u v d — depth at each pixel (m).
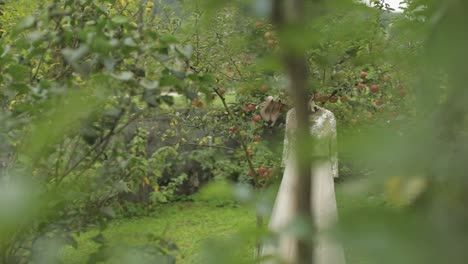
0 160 1.86
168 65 1.99
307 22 0.45
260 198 0.76
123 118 2.04
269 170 3.96
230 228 6.07
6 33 2.86
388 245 0.38
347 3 0.51
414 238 0.39
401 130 0.56
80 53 1.68
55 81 2.02
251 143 4.47
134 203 6.93
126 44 1.77
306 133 0.48
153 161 3.13
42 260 1.58
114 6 3.04
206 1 0.54
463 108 0.52
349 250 0.39
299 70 0.46
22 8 3.10
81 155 2.20
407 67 0.71
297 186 0.49
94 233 4.17
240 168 5.80
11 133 1.77
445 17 0.52
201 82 1.93
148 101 1.78
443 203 0.44
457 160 0.47
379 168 0.46
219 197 0.73
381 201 0.44
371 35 1.16
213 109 4.78
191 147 6.82
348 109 4.02
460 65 0.50
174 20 3.42
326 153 0.48
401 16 0.97
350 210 0.42
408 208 0.44
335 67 2.03
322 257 2.49
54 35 1.98
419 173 0.46
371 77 3.46
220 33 3.16
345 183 0.48
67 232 1.81
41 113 1.74
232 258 0.54
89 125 1.73
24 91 2.00
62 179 1.95
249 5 0.49
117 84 1.77
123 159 2.26
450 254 0.38
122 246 1.50
